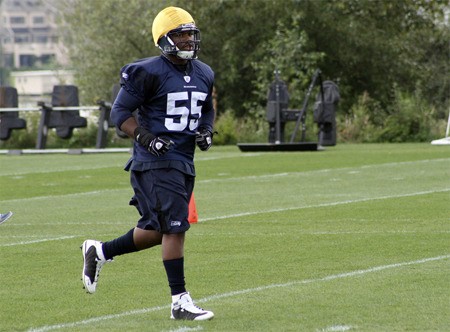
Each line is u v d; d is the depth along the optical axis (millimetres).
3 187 45906
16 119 73125
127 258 25406
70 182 47875
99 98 100312
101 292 21250
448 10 99312
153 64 19016
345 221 31953
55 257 25969
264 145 66062
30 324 18344
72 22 103750
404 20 98812
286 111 69438
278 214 34000
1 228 31734
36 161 63094
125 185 45938
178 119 19047
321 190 41781
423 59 102812
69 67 110250
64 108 71500
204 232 29891
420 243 27109
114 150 70500
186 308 18422
